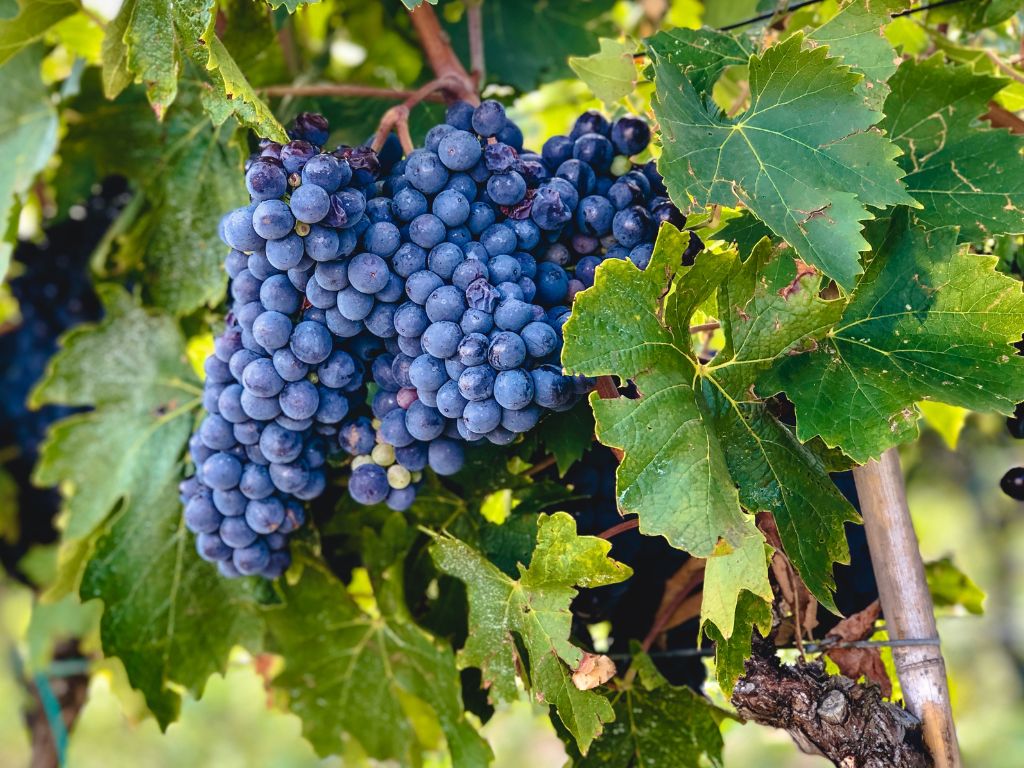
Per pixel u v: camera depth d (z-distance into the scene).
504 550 0.48
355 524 0.52
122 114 0.58
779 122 0.41
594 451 0.49
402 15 0.66
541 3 0.68
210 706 1.58
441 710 0.52
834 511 0.42
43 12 0.54
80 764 1.51
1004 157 0.45
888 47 0.43
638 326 0.39
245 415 0.43
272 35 0.55
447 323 0.39
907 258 0.42
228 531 0.45
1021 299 0.40
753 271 0.41
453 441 0.43
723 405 0.42
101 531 0.59
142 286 0.58
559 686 0.43
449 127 0.42
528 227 0.42
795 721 0.44
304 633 0.55
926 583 0.45
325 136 0.44
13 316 0.81
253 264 0.41
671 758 0.49
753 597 0.41
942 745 0.44
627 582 0.50
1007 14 0.51
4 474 0.77
